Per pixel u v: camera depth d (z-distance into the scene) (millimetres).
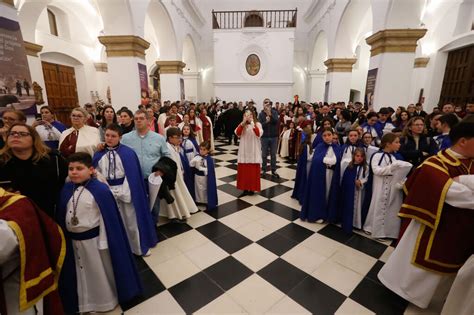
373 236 2613
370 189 2650
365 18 9828
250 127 3635
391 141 2455
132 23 5246
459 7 7512
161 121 4504
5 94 2906
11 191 1248
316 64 12125
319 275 2094
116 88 5461
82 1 8773
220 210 3340
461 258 1488
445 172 1452
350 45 8383
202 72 13727
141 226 2270
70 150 2402
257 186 3770
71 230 1542
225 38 11164
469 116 1432
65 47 8984
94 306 1686
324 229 2848
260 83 11320
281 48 11086
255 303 1804
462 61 7656
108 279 1694
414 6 4773
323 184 2916
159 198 2609
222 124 8953
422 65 8961
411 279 1641
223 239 2639
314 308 1760
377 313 1717
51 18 8602
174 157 2871
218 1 13148
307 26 12961
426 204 1497
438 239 1507
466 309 1242
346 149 2852
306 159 3408
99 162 2064
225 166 5426
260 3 13117
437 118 2992
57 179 1643
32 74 6523
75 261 1599
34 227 1099
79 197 1521
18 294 1151
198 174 3357
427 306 1650
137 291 1762
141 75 5738
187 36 10766
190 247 2494
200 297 1859
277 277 2070
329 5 9023
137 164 2184
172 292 1905
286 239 2643
